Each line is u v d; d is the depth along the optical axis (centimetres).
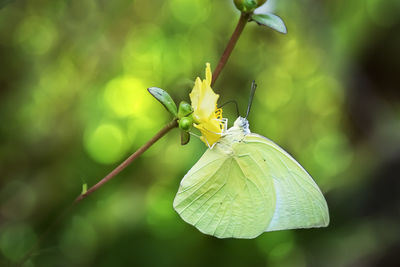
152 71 47
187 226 39
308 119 54
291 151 53
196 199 28
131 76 46
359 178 43
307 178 28
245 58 49
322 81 52
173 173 42
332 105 54
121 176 41
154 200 40
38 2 40
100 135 44
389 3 51
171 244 38
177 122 27
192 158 40
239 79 48
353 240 40
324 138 55
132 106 46
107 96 45
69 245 36
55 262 35
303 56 51
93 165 42
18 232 36
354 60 51
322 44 48
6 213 38
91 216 38
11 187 38
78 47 41
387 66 51
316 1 47
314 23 48
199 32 48
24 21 40
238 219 29
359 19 52
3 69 40
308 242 40
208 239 39
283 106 53
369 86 51
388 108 50
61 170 40
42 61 41
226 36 48
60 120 42
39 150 40
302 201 29
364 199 41
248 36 49
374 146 46
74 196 39
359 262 39
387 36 51
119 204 39
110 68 44
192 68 47
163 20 46
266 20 27
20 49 40
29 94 40
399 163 41
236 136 28
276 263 39
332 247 40
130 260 37
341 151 53
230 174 28
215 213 28
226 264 38
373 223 40
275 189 29
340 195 42
